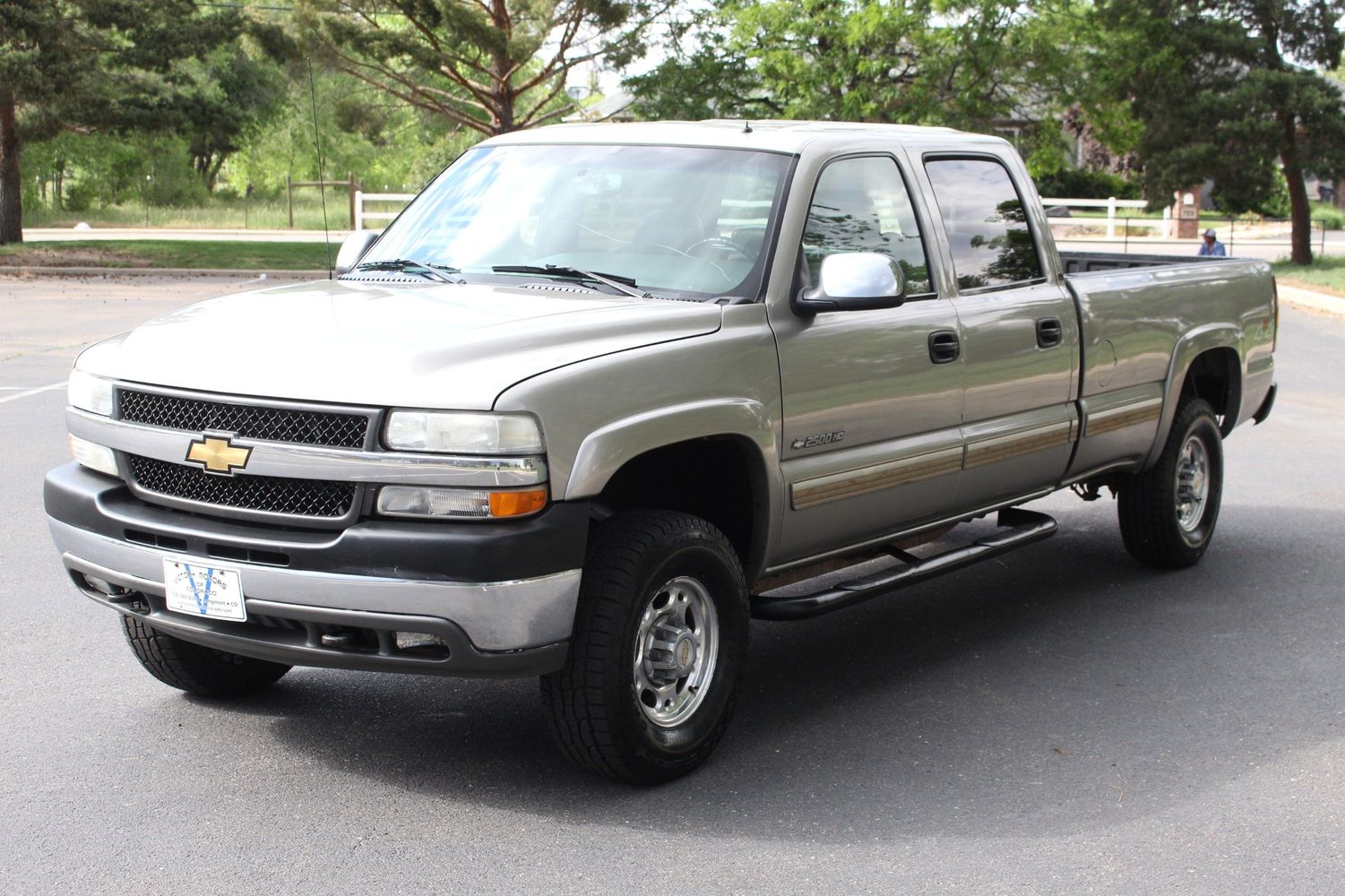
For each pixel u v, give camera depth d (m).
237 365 4.11
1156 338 6.69
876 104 30.53
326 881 3.71
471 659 3.89
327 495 3.97
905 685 5.46
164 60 32.41
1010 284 5.86
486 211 5.36
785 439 4.70
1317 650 5.91
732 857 3.89
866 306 4.66
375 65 33.94
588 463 3.97
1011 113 32.78
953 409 5.42
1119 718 5.08
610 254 4.96
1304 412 12.28
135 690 5.23
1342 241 41.03
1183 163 30.08
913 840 4.01
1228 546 7.78
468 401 3.84
